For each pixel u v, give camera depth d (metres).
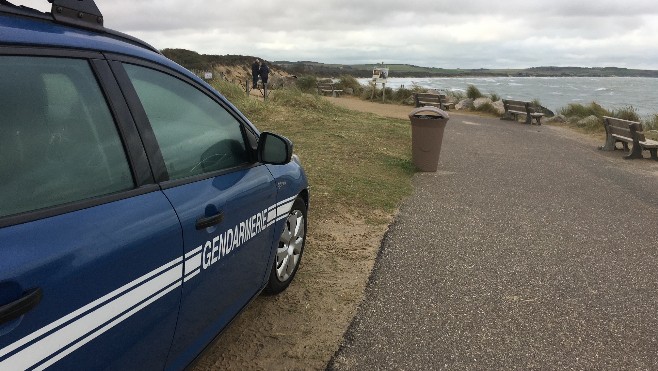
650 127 17.89
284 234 3.81
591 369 3.23
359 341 3.39
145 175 2.12
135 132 2.13
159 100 2.39
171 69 2.52
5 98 1.66
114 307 1.79
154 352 2.11
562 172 9.53
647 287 4.47
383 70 25.31
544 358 3.32
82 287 1.64
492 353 3.35
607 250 5.38
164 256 2.06
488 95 25.50
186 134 2.54
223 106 2.95
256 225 3.02
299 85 30.89
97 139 1.96
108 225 1.81
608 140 12.65
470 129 15.54
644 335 3.66
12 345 1.40
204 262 2.39
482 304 4.02
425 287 4.27
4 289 1.38
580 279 4.59
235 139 3.04
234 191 2.72
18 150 1.67
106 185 1.94
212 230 2.45
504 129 16.06
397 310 3.85
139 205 2.00
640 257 5.20
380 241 5.30
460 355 3.31
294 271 4.13
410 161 9.36
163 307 2.09
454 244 5.35
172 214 2.14
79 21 2.05
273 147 3.11
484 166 9.76
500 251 5.21
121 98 2.11
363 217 6.05
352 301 3.94
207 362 3.04
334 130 12.30
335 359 3.17
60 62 1.86
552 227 6.11
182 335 2.32
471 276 4.55
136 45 2.38
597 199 7.58
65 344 1.58
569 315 3.91
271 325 3.50
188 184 2.38
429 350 3.34
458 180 8.43
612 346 3.50
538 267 4.84
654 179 9.23
